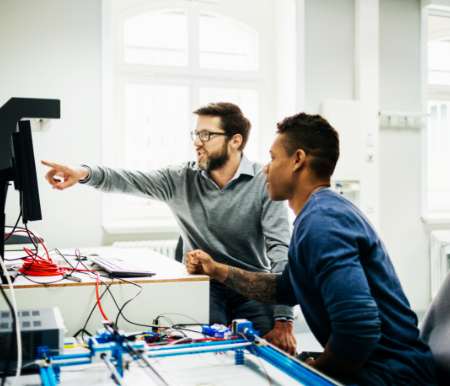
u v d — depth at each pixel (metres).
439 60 3.87
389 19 3.55
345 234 0.88
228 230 1.70
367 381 0.87
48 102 1.19
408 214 3.60
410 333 0.95
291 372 0.78
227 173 1.74
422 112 3.61
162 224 3.08
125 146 3.19
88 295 1.14
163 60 3.29
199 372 0.84
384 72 3.54
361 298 0.83
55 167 1.34
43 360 0.74
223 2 3.35
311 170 1.04
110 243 2.96
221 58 3.45
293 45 3.27
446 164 3.90
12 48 2.72
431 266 3.59
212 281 1.72
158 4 3.20
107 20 2.89
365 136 3.40
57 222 2.82
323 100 3.39
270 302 1.23
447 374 0.99
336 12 3.42
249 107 3.54
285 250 1.60
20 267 1.31
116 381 0.77
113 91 3.13
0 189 1.17
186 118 3.30
